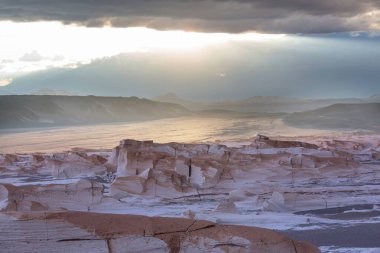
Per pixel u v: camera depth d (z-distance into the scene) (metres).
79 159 40.69
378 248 16.70
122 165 34.56
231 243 9.34
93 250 9.00
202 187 28.94
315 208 24.17
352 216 22.44
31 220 8.84
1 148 80.12
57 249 8.88
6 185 22.81
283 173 31.91
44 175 38.34
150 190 27.42
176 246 9.34
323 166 33.81
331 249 16.80
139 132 112.62
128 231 9.18
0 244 8.70
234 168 31.09
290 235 18.91
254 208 24.11
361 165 35.22
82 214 9.21
